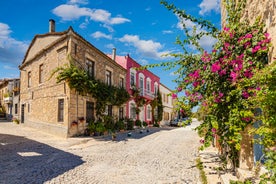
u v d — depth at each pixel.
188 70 5.75
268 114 3.19
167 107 39.12
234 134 4.12
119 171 6.66
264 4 4.20
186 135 17.61
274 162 2.88
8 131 15.98
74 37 14.65
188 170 6.73
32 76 19.53
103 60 18.48
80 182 5.57
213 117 4.58
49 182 5.53
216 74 4.90
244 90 4.07
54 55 16.03
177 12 5.51
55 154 9.16
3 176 5.98
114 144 12.37
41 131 16.67
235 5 5.49
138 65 26.86
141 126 25.20
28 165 7.23
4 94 30.02
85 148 10.88
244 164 4.84
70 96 14.14
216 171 6.00
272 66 3.17
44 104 16.88
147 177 6.05
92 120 15.80
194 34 5.77
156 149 10.81
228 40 4.97
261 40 4.22
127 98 21.42
